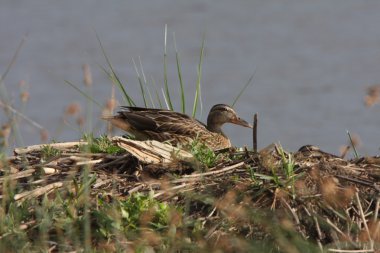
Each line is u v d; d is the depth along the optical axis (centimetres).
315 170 1204
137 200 1127
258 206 1148
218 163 1284
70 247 1062
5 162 1234
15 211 1109
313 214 1124
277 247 1084
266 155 1245
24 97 1605
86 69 1252
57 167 1278
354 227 1116
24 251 1043
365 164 1280
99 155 1316
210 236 1093
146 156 1271
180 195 1175
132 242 1065
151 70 4806
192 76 4753
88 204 1117
